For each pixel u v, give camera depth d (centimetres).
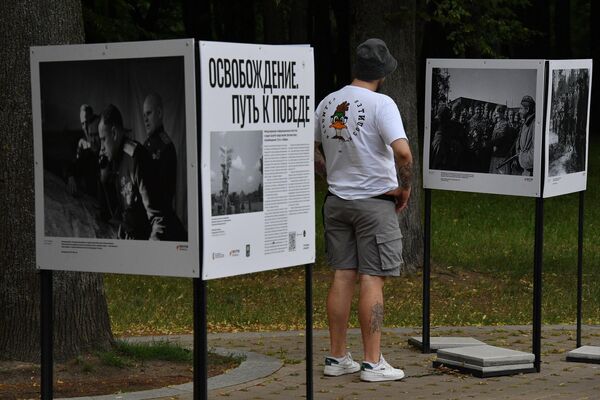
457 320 1202
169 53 554
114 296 1368
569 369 881
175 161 556
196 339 563
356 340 1017
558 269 1616
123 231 576
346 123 811
